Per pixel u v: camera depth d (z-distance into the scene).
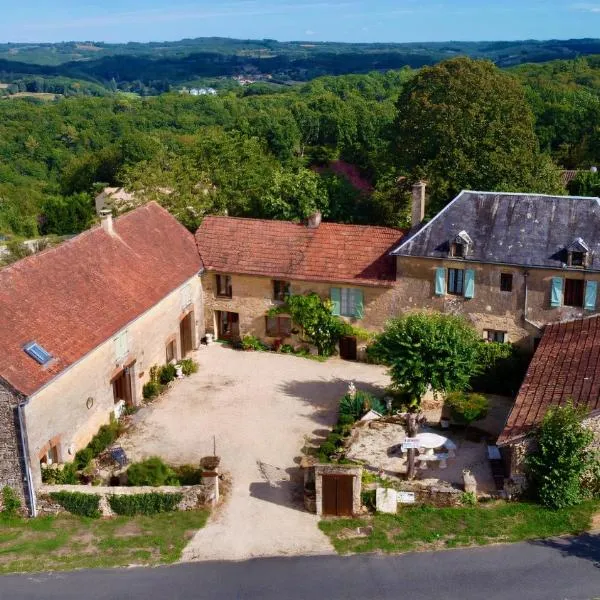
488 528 24.31
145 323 34.84
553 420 24.95
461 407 31.38
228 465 29.39
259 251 40.72
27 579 22.59
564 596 20.81
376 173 63.19
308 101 105.06
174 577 22.58
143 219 39.97
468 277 36.19
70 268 32.41
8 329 27.12
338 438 30.53
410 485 26.48
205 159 53.81
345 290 38.91
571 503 25.14
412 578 22.05
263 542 24.28
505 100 51.41
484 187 48.19
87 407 29.98
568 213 35.31
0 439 25.67
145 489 26.25
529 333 35.81
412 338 31.77
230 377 37.50
